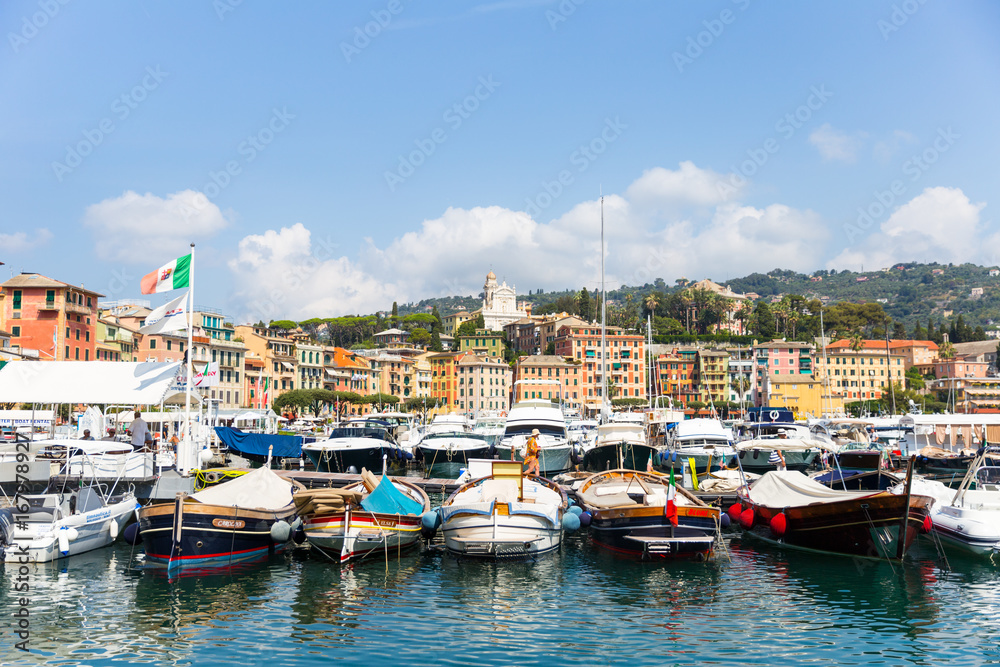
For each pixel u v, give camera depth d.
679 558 26.50
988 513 26.56
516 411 55.41
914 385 180.62
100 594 22.03
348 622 19.89
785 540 28.33
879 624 19.83
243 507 24.80
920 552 27.72
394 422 77.81
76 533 25.42
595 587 23.25
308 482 41.12
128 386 34.25
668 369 186.50
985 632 19.23
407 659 17.41
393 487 27.06
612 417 65.00
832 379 180.50
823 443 52.47
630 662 17.34
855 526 25.95
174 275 36.00
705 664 17.23
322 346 157.12
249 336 134.12
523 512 26.00
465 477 34.62
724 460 48.56
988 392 158.25
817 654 17.84
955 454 59.50
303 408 123.81
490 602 21.67
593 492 31.45
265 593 22.34
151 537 24.22
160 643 18.38
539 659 17.44
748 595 22.41
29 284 91.69
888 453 55.41
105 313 112.31
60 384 34.12
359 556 25.67
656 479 32.31
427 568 25.48
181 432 42.09
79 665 17.12
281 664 17.12
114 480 30.95
